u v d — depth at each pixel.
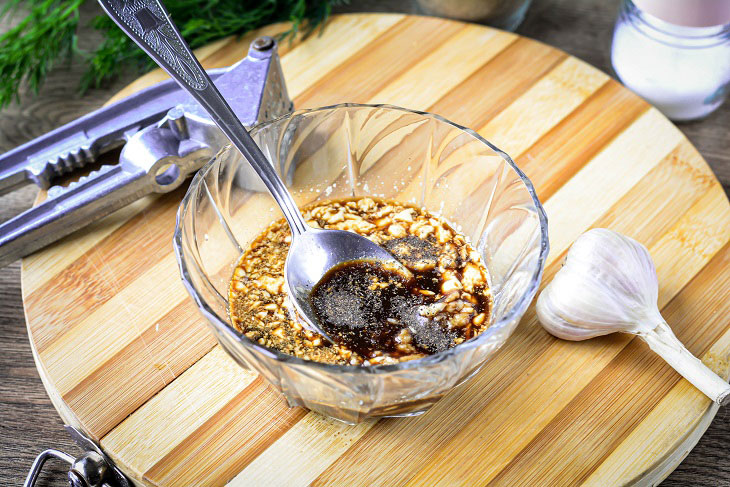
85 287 0.44
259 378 0.40
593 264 0.40
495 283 0.41
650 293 0.40
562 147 0.48
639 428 0.38
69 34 0.56
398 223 0.44
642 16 0.51
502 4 0.55
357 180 0.46
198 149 0.45
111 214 0.46
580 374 0.40
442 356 0.34
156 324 0.42
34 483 0.41
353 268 0.42
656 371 0.40
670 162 0.47
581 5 0.61
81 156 0.47
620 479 0.37
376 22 0.54
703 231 0.44
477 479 0.37
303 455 0.38
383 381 0.35
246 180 0.43
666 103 0.53
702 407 0.39
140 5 0.42
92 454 0.39
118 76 0.57
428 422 0.39
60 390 0.40
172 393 0.40
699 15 0.48
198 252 0.40
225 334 0.36
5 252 0.44
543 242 0.37
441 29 0.53
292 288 0.41
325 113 0.43
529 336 0.41
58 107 0.56
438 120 0.42
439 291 0.41
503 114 0.49
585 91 0.50
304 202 0.46
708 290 0.43
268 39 0.47
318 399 0.37
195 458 0.38
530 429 0.39
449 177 0.44
